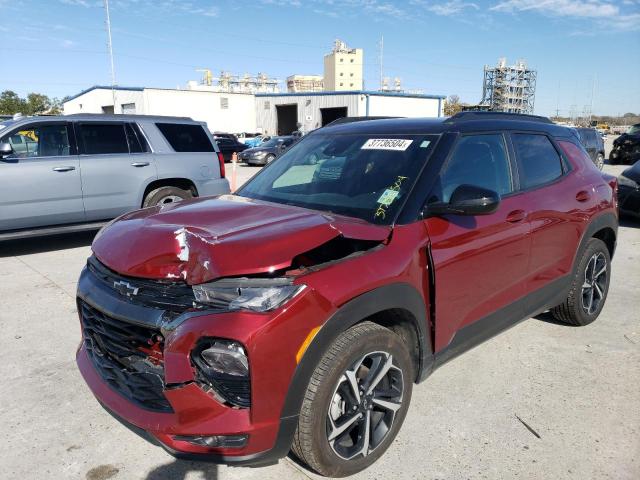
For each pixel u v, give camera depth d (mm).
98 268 2721
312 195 3338
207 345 2207
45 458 2799
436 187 3041
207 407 2199
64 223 7160
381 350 2584
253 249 2312
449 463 2771
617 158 22797
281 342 2193
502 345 4215
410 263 2707
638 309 5059
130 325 2418
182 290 2314
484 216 3225
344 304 2371
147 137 7781
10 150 6441
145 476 2672
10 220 6691
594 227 4277
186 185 8234
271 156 24859
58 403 3328
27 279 5941
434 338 2949
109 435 3006
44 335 4367
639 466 2756
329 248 2705
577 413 3246
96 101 49781
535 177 3828
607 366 3863
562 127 4473
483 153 3451
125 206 7570
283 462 2773
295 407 2279
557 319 4605
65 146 7105
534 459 2809
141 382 2418
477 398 3410
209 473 2699
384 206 2953
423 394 3453
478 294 3217
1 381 3602
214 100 47500
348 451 2582
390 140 3447
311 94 45781
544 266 3807
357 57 120375
